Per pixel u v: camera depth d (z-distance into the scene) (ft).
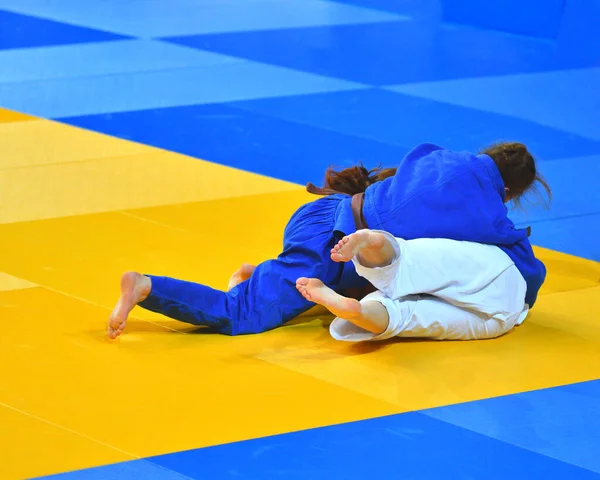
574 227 31.71
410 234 23.20
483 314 23.02
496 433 19.61
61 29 56.29
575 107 45.42
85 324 23.11
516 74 50.57
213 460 18.19
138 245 27.99
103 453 18.17
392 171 25.63
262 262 25.48
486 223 23.13
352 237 21.18
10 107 41.68
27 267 26.07
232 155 37.29
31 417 19.12
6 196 31.35
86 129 39.32
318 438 19.06
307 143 39.22
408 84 48.08
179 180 34.01
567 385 21.50
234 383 20.81
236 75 48.34
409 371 21.70
